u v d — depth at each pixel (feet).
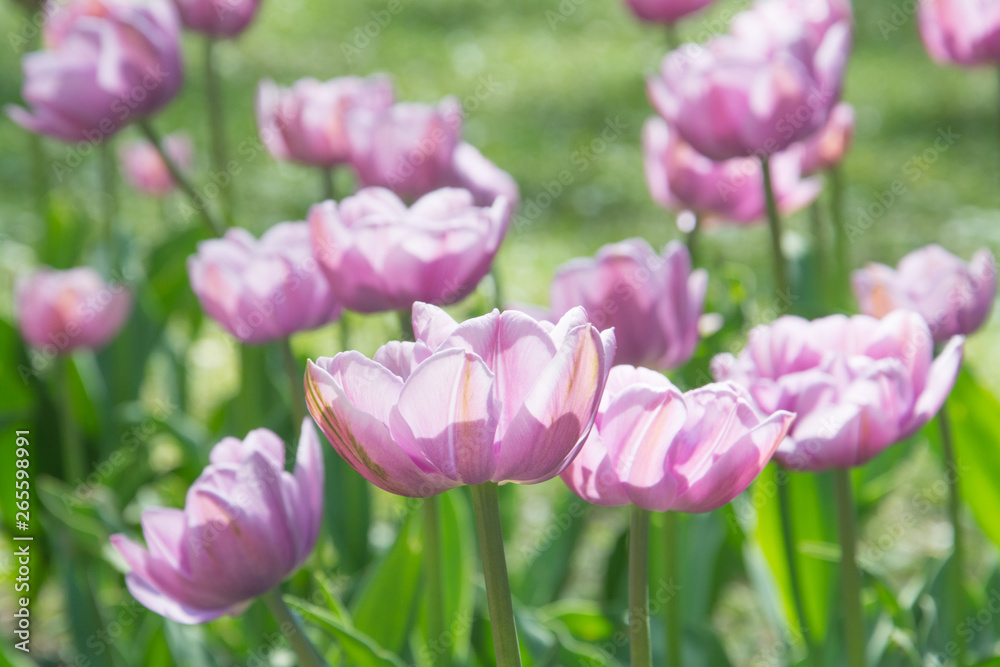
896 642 4.88
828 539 5.17
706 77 4.95
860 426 4.40
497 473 4.09
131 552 4.43
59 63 5.28
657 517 5.34
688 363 5.32
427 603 4.89
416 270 4.60
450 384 4.04
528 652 5.14
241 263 4.85
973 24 5.62
